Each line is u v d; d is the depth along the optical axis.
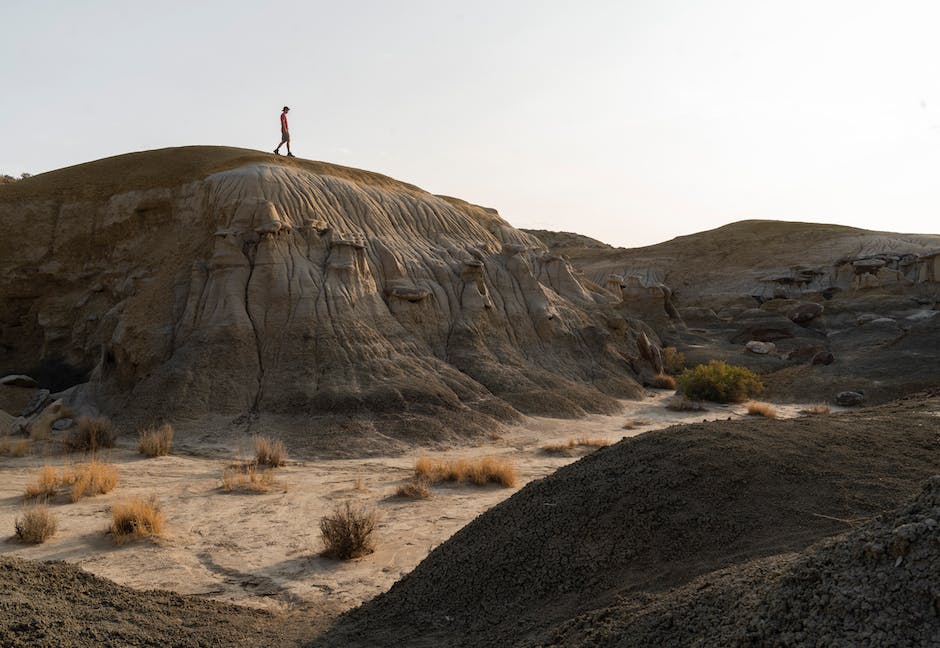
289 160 34.81
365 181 36.69
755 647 4.58
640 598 6.41
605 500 8.38
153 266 28.59
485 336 29.17
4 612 6.66
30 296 29.67
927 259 48.19
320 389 22.70
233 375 22.94
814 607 4.57
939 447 9.79
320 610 8.70
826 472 8.52
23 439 20.84
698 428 10.03
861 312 43.53
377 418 21.70
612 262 83.12
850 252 67.75
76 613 7.18
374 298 27.28
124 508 11.86
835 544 5.17
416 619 7.59
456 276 31.05
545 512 8.62
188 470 17.02
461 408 23.28
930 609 4.17
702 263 76.50
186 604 8.27
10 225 30.05
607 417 26.38
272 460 17.97
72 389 25.70
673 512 7.87
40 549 10.91
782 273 65.88
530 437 22.39
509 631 6.70
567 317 34.12
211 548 11.20
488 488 15.52
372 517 11.58
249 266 25.98
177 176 30.95
